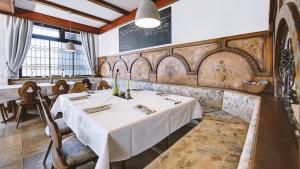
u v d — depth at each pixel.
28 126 2.93
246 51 2.42
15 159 1.85
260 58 2.27
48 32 5.03
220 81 2.72
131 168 1.72
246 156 0.67
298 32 0.59
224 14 2.64
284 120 1.05
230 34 2.58
